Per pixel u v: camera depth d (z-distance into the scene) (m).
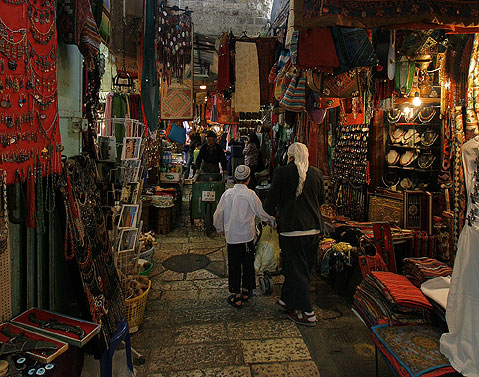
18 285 1.86
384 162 4.71
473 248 1.80
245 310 3.58
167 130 8.12
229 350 2.89
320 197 3.46
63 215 1.98
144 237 4.43
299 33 2.59
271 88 4.69
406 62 3.27
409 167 4.44
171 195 6.96
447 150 3.60
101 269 2.35
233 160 10.91
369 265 3.43
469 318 1.77
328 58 2.62
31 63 1.63
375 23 2.11
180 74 4.05
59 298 2.28
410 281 2.66
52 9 1.83
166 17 3.78
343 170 5.17
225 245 5.68
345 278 3.85
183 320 3.37
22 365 1.46
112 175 3.29
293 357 2.80
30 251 1.93
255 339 3.05
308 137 5.41
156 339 3.04
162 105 4.67
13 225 1.79
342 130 5.17
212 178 6.74
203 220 6.59
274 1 4.32
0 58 1.40
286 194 3.32
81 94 2.67
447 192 4.19
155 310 3.56
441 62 3.36
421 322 2.23
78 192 2.22
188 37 3.90
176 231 6.51
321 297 3.88
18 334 1.66
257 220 4.45
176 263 4.87
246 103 4.67
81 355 1.91
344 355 2.84
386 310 2.31
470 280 1.79
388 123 4.66
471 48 2.88
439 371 1.77
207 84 7.30
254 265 3.90
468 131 2.91
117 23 3.69
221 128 16.89
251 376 2.57
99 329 1.81
